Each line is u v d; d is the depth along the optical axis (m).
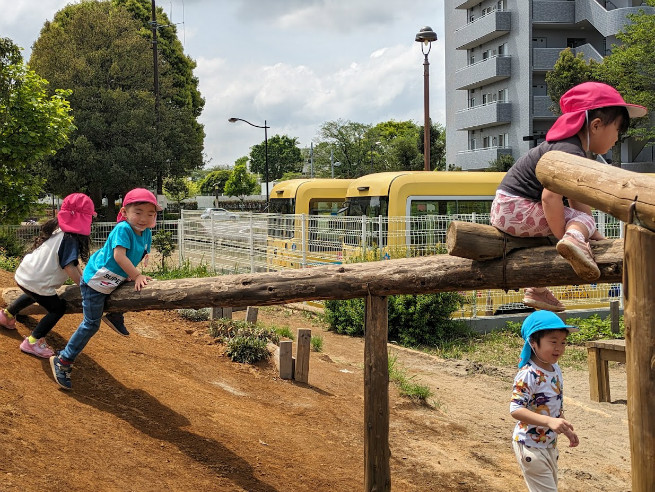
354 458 5.98
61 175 36.53
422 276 4.29
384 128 82.50
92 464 4.40
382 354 4.59
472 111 43.69
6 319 6.24
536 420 4.38
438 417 7.95
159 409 5.81
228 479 4.86
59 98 16.75
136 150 36.91
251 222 17.69
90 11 39.09
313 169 64.94
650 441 2.74
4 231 16.64
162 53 48.28
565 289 15.18
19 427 4.53
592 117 3.65
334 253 15.20
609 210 3.01
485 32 41.56
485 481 6.00
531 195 3.78
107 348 6.95
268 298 4.88
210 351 8.42
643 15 31.38
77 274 5.66
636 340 2.80
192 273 18.11
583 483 6.41
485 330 14.28
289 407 7.07
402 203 15.49
